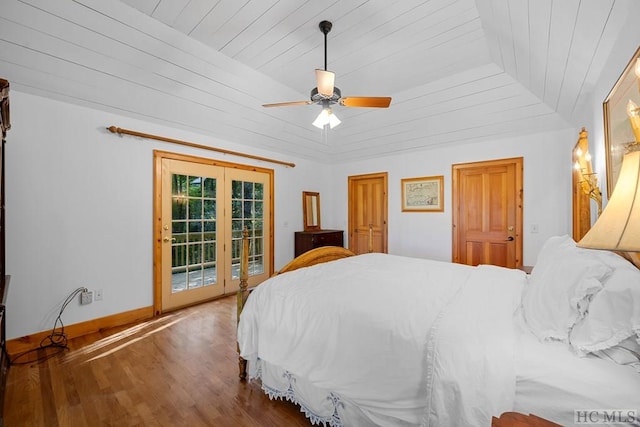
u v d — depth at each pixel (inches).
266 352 67.5
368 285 72.7
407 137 167.6
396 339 50.8
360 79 121.1
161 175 130.0
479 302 58.6
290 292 70.4
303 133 173.9
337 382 55.4
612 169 66.1
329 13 83.2
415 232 181.6
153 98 113.4
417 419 46.1
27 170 95.4
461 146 162.6
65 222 103.5
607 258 48.1
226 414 66.2
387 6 80.6
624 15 52.3
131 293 120.7
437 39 94.9
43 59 86.7
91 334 108.5
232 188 161.3
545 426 27.1
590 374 37.0
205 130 142.4
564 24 61.1
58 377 80.4
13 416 65.1
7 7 72.5
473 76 116.1
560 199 134.0
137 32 87.4
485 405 39.0
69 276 104.5
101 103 108.0
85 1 76.0
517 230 145.6
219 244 154.6
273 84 124.3
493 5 69.6
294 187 198.8
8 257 92.4
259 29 90.0
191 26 88.2
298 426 62.4
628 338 38.1
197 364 87.5
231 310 135.8
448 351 43.9
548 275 52.9
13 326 93.5
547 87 101.2
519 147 144.5
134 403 69.7
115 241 116.0
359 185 212.1
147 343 101.2
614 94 63.1
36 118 96.9
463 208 163.6
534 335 46.2
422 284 74.7
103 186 112.5
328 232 198.2
